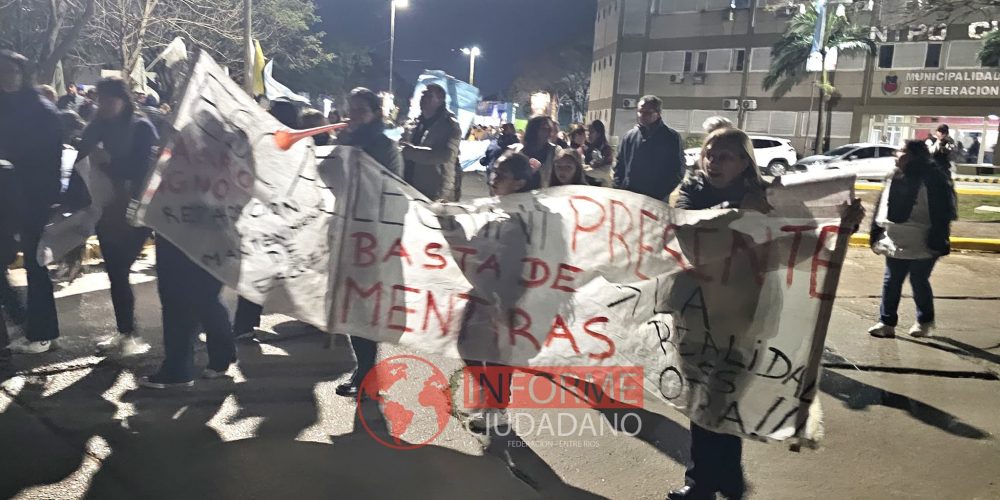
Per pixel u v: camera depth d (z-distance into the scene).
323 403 4.46
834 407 4.66
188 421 4.13
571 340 3.60
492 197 3.73
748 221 3.20
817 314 3.14
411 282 3.82
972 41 36.12
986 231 12.60
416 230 3.81
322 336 5.79
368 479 3.58
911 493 3.60
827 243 3.12
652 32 44.22
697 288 3.30
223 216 3.91
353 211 3.86
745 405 3.23
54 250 5.04
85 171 4.96
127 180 4.73
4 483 3.37
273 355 5.30
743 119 42.28
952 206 5.79
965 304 7.43
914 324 6.27
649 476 3.73
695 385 3.32
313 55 46.03
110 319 5.86
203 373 4.77
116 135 4.71
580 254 3.57
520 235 3.67
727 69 42.47
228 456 3.74
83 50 27.70
